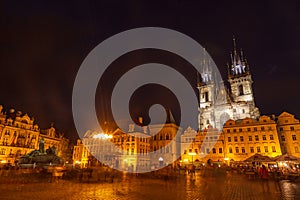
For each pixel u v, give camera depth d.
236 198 16.34
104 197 16.23
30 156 41.16
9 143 82.12
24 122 90.50
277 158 38.44
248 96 107.00
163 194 17.92
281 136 72.12
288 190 20.73
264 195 17.77
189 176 39.19
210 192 19.25
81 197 16.08
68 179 28.84
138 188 21.73
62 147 115.06
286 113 74.12
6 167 36.22
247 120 77.12
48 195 16.52
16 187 20.25
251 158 40.84
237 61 126.50
